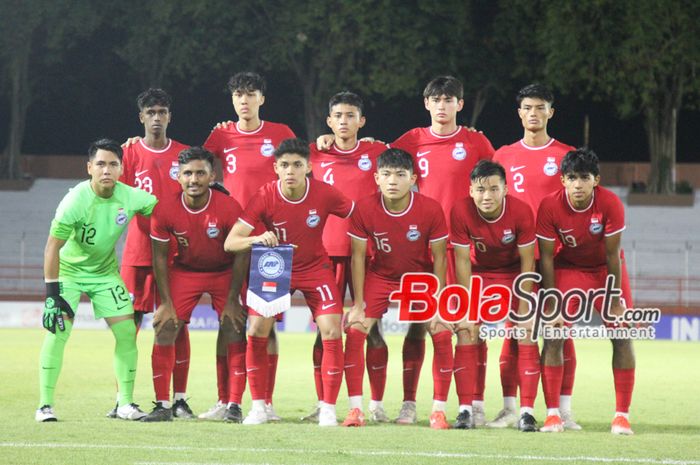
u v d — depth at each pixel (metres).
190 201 17.20
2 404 19.25
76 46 75.38
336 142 18.84
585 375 28.39
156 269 17.47
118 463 12.73
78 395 21.08
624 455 13.85
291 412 19.19
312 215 17.00
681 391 24.03
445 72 67.31
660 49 64.12
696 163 79.12
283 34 66.75
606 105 76.81
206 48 67.31
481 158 19.00
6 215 72.31
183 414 18.23
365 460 13.14
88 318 51.53
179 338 18.25
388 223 16.91
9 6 67.94
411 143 19.02
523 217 16.95
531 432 16.42
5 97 81.38
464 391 16.92
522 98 18.30
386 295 17.44
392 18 65.19
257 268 16.61
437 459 13.30
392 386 24.50
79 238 16.88
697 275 64.31
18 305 53.97
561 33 63.19
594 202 16.77
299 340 43.84
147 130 19.16
